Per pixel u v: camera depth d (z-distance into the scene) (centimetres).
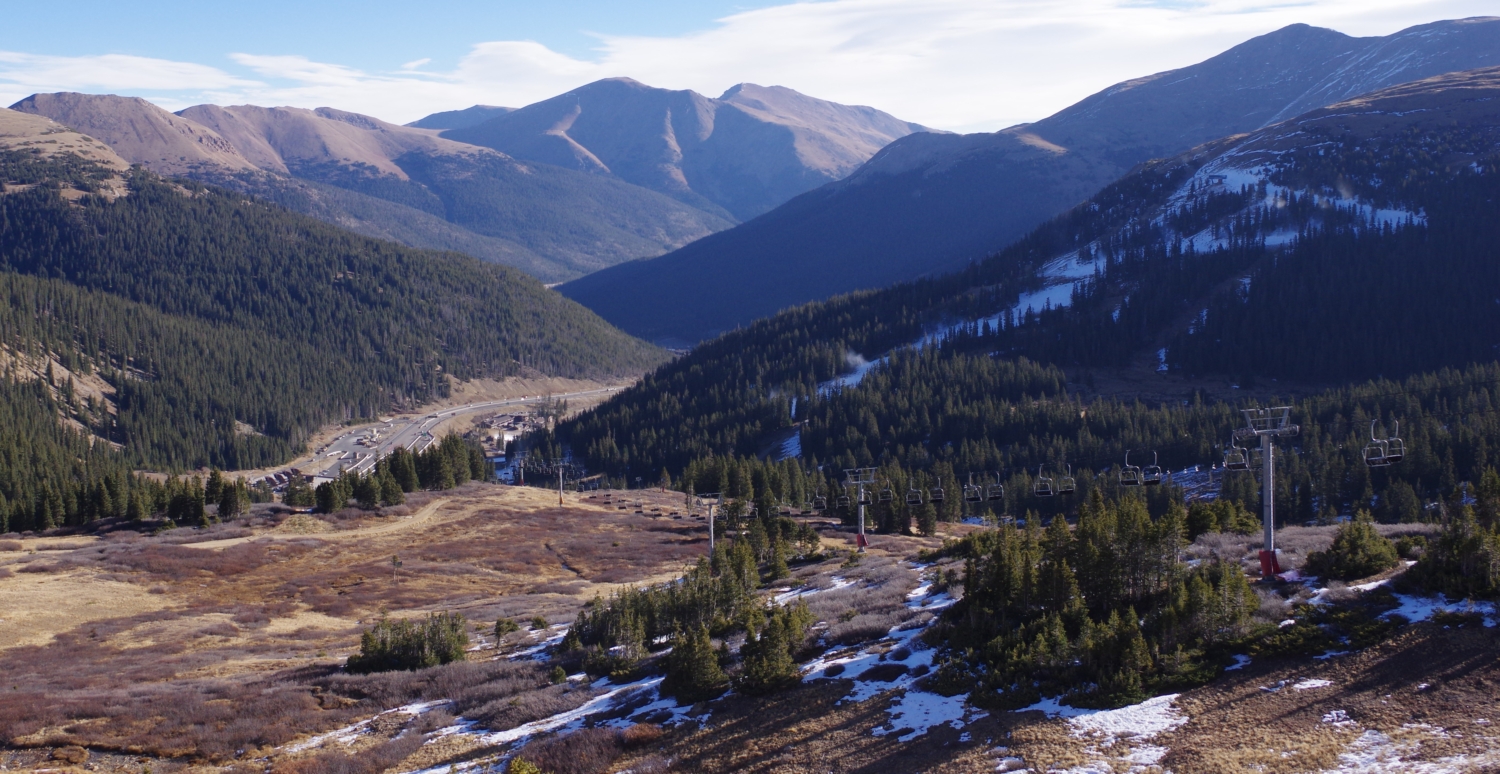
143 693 5259
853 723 3588
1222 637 3588
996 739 3203
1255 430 4394
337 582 9312
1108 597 4197
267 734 4500
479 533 12012
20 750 4375
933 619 4631
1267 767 2762
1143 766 2872
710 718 3950
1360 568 4022
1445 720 2839
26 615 7556
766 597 6462
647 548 11175
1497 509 4128
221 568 9638
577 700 4547
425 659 5741
